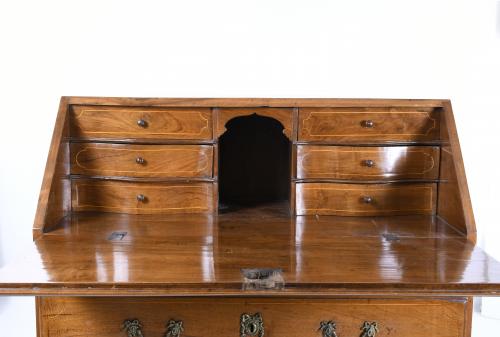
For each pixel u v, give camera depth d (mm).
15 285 1329
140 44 2242
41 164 2367
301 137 1974
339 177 1987
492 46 2314
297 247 1635
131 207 1979
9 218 2400
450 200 1889
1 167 2369
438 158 1991
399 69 2248
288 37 2242
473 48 2305
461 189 1807
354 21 2232
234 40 2242
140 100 1941
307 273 1421
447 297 1571
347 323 1577
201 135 1972
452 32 2232
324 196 1992
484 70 2332
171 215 1969
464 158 2402
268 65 2254
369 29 2236
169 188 1978
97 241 1662
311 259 1529
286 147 2178
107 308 1558
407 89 2258
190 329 1570
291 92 2264
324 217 1974
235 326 1572
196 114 1960
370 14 2229
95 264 1462
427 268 1465
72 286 1335
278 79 2260
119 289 1341
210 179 1980
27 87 2307
